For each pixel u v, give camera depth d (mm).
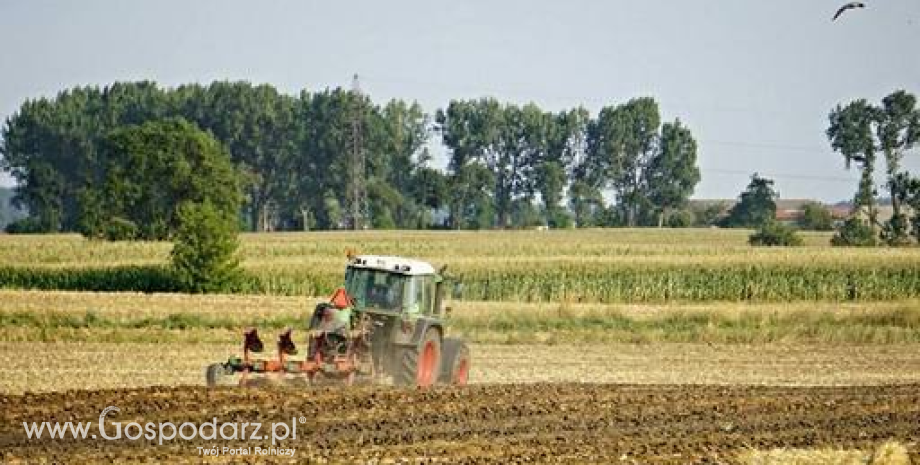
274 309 174000
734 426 84375
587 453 70750
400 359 93375
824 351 155250
